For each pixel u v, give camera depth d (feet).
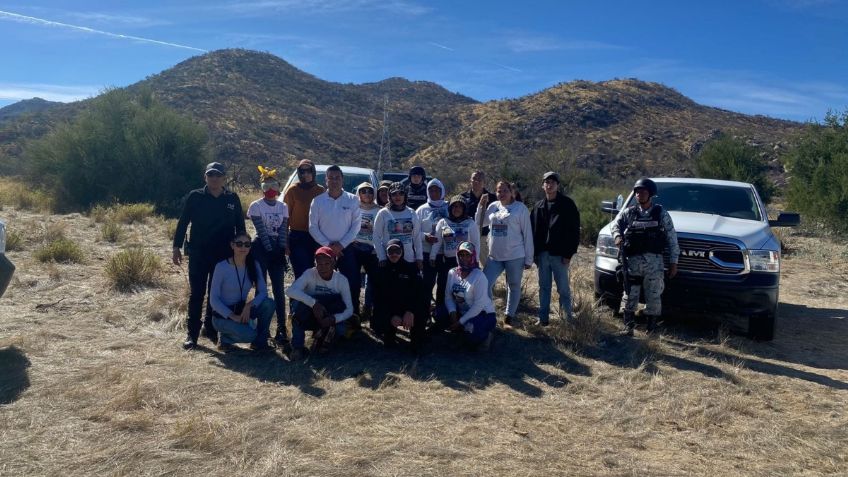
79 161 61.26
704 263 22.20
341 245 20.15
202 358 18.07
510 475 11.76
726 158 77.77
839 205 56.34
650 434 14.12
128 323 20.99
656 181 28.86
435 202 22.99
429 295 20.07
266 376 16.85
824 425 14.90
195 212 19.06
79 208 57.52
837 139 64.08
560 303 22.86
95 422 13.29
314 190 21.12
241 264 19.31
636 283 22.16
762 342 22.79
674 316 26.11
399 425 13.88
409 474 11.62
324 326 18.54
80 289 24.75
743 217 25.62
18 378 15.44
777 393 17.19
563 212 22.06
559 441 13.48
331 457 12.13
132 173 60.95
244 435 12.74
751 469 12.52
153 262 27.27
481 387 16.76
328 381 16.67
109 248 35.01
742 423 14.98
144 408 14.11
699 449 13.43
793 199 63.46
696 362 19.72
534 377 17.78
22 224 41.93
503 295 27.40
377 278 20.25
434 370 18.02
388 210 20.65
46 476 10.98
